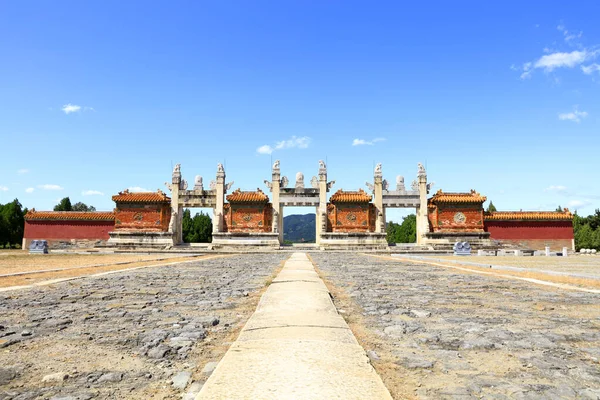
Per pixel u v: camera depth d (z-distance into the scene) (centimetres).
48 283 1405
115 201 5875
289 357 483
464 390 446
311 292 1038
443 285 1416
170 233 5775
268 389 389
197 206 5991
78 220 5966
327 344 539
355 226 5828
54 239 5916
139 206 5909
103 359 559
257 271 1988
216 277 1673
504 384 464
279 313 761
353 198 5847
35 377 491
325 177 6000
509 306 979
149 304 998
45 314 864
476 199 5797
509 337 674
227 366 454
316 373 430
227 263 2694
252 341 557
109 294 1162
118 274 1791
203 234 8662
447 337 673
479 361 548
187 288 1303
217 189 5941
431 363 536
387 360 553
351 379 415
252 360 473
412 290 1275
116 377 489
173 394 439
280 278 1409
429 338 666
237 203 5897
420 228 5934
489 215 5944
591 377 487
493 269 2200
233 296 1130
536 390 446
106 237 5953
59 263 2544
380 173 5984
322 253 4828
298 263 2430
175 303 1014
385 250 5456
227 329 734
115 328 738
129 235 5769
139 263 2614
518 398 425
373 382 409
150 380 480
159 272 1914
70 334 693
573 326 757
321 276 1747
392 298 1103
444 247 5656
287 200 5959
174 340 653
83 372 508
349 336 584
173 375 496
